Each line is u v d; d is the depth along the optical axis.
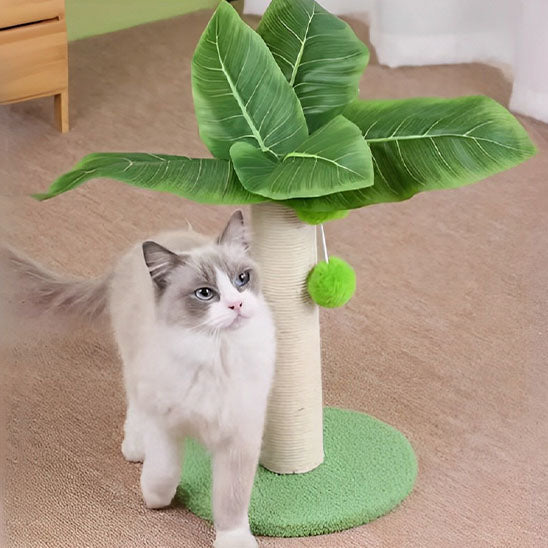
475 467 1.77
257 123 1.55
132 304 1.58
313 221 1.56
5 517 1.67
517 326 2.00
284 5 1.60
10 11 2.06
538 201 2.07
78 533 1.64
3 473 1.73
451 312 2.03
